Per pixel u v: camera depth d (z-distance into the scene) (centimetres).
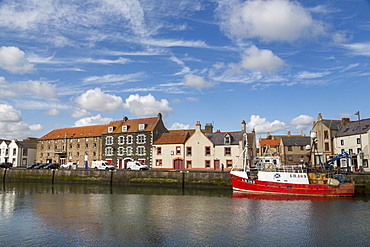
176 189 4019
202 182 4109
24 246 1589
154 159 5550
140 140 5722
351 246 1633
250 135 5609
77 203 2869
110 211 2480
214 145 5097
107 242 1655
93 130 6725
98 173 4794
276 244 1647
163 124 6128
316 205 2736
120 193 3619
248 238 1742
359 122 4659
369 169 4375
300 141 7594
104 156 6091
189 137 5353
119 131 6056
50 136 7231
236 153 4916
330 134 5362
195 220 2161
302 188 3281
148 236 1761
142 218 2220
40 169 5225
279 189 3372
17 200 3056
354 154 4675
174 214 2361
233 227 1970
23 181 5288
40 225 2009
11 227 1956
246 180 3553
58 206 2711
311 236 1792
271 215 2328
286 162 7312
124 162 5841
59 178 5050
